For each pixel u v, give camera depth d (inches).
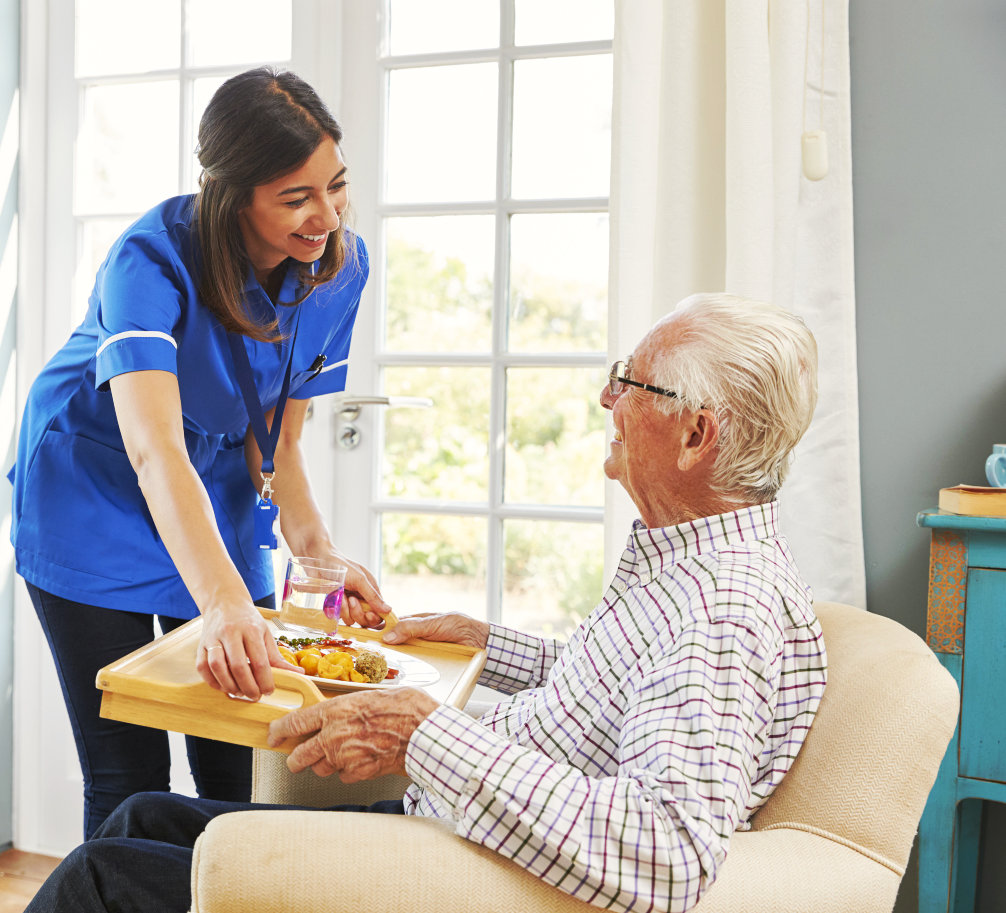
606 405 44.0
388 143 81.7
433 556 82.7
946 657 57.7
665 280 66.7
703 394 38.9
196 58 85.4
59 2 87.7
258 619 40.6
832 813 35.9
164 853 40.5
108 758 57.6
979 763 57.4
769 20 64.2
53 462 57.1
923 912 58.8
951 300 67.2
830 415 67.8
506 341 80.0
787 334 39.2
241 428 59.8
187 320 52.6
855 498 67.7
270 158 48.1
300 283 55.6
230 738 38.9
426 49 80.4
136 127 87.7
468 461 81.7
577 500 79.7
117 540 57.1
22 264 88.4
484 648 53.1
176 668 41.5
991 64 65.7
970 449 67.4
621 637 40.2
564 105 77.6
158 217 52.7
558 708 40.8
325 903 31.5
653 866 31.1
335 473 83.4
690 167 65.9
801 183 67.0
